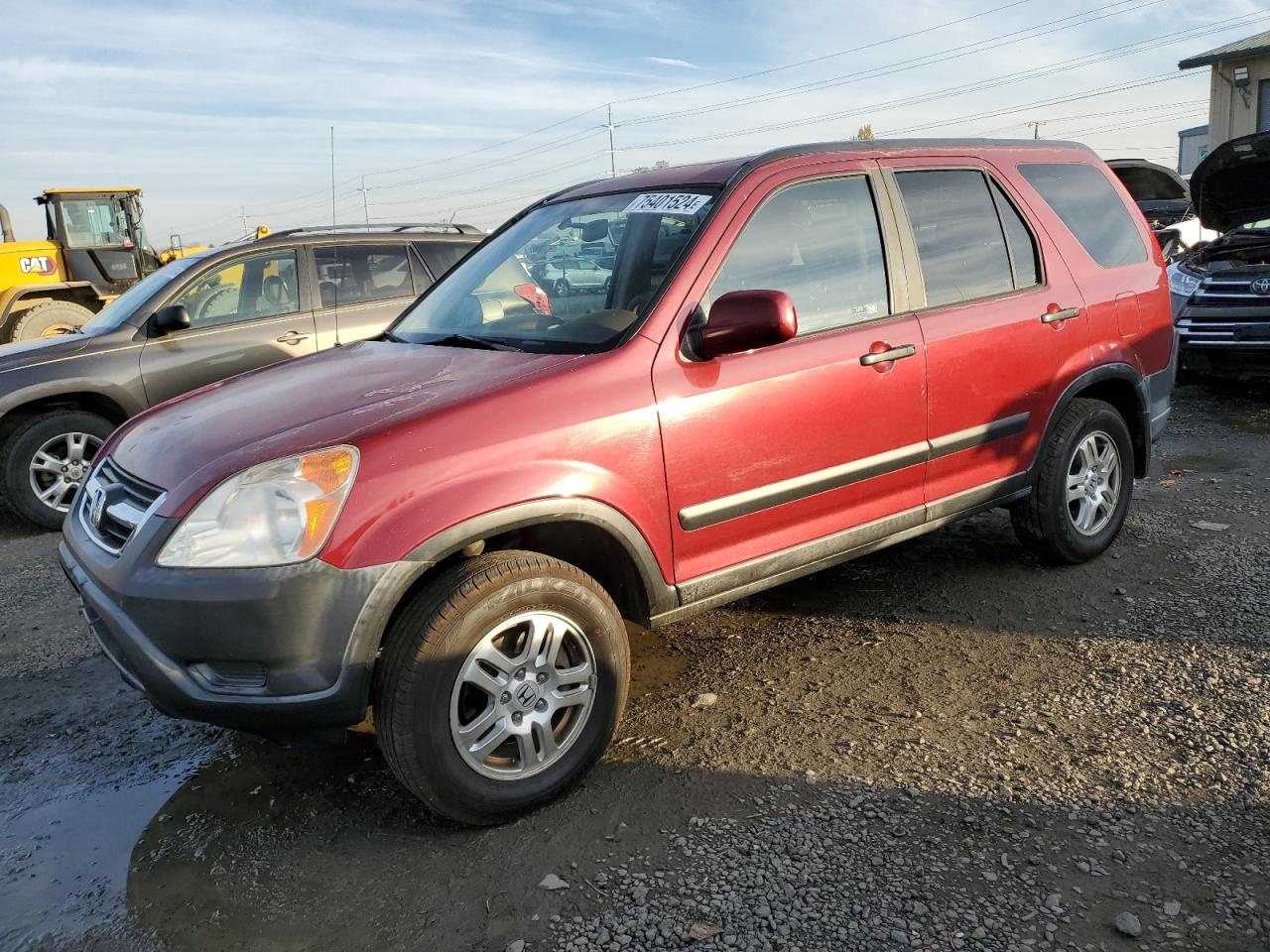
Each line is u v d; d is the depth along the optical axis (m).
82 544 2.91
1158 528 4.95
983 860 2.50
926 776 2.88
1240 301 7.77
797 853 2.57
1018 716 3.20
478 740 2.70
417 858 2.68
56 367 6.30
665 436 2.96
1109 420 4.37
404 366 3.22
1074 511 4.41
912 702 3.34
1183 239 13.41
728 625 4.10
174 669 2.53
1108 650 3.63
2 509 7.30
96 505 2.98
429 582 2.74
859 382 3.40
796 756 3.04
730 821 2.72
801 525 3.37
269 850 2.76
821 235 3.46
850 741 3.11
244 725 2.55
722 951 2.24
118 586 2.58
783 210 3.39
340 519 2.49
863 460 3.46
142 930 2.46
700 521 3.08
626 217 3.52
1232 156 8.52
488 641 2.66
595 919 2.38
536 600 2.72
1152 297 4.54
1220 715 3.11
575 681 2.86
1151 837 2.55
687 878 2.50
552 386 2.81
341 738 2.65
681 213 3.34
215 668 2.54
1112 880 2.40
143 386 6.50
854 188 3.60
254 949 2.36
